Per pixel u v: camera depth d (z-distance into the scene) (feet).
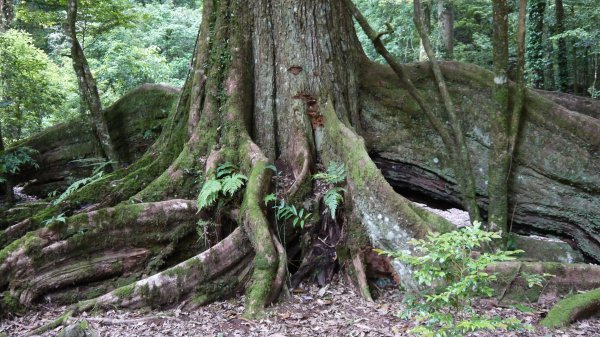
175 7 87.61
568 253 21.83
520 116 23.97
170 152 25.23
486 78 25.61
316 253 21.58
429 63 26.89
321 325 17.10
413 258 11.83
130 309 18.44
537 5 52.31
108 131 32.73
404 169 26.89
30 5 43.01
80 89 31.30
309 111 24.81
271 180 22.47
